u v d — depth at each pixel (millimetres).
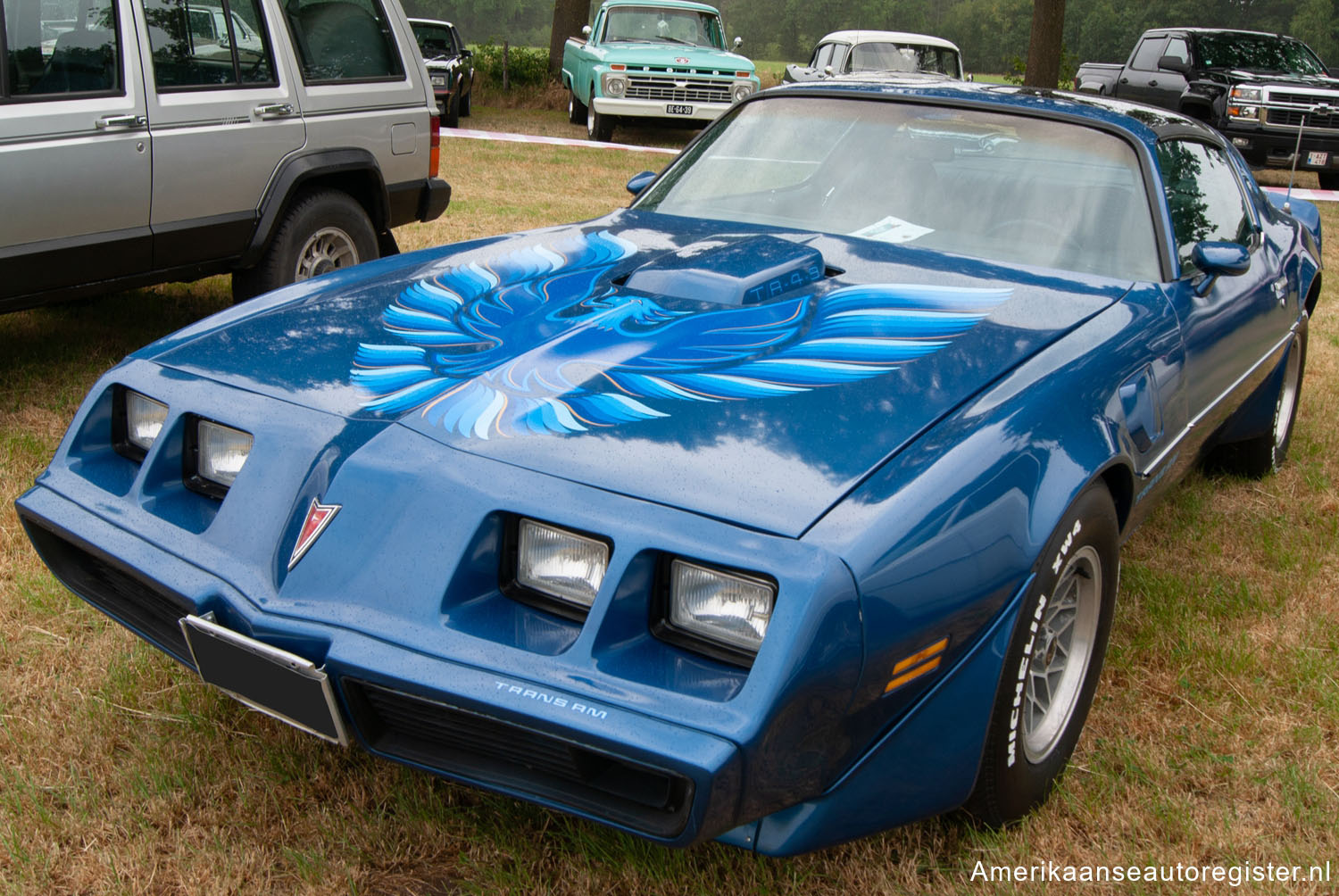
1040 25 17719
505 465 1800
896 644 1677
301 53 4629
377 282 2678
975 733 1884
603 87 13852
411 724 1737
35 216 3705
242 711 2330
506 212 8070
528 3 99188
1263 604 3123
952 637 1787
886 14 97312
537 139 13367
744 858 2008
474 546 1730
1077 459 2053
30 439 3594
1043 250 2854
